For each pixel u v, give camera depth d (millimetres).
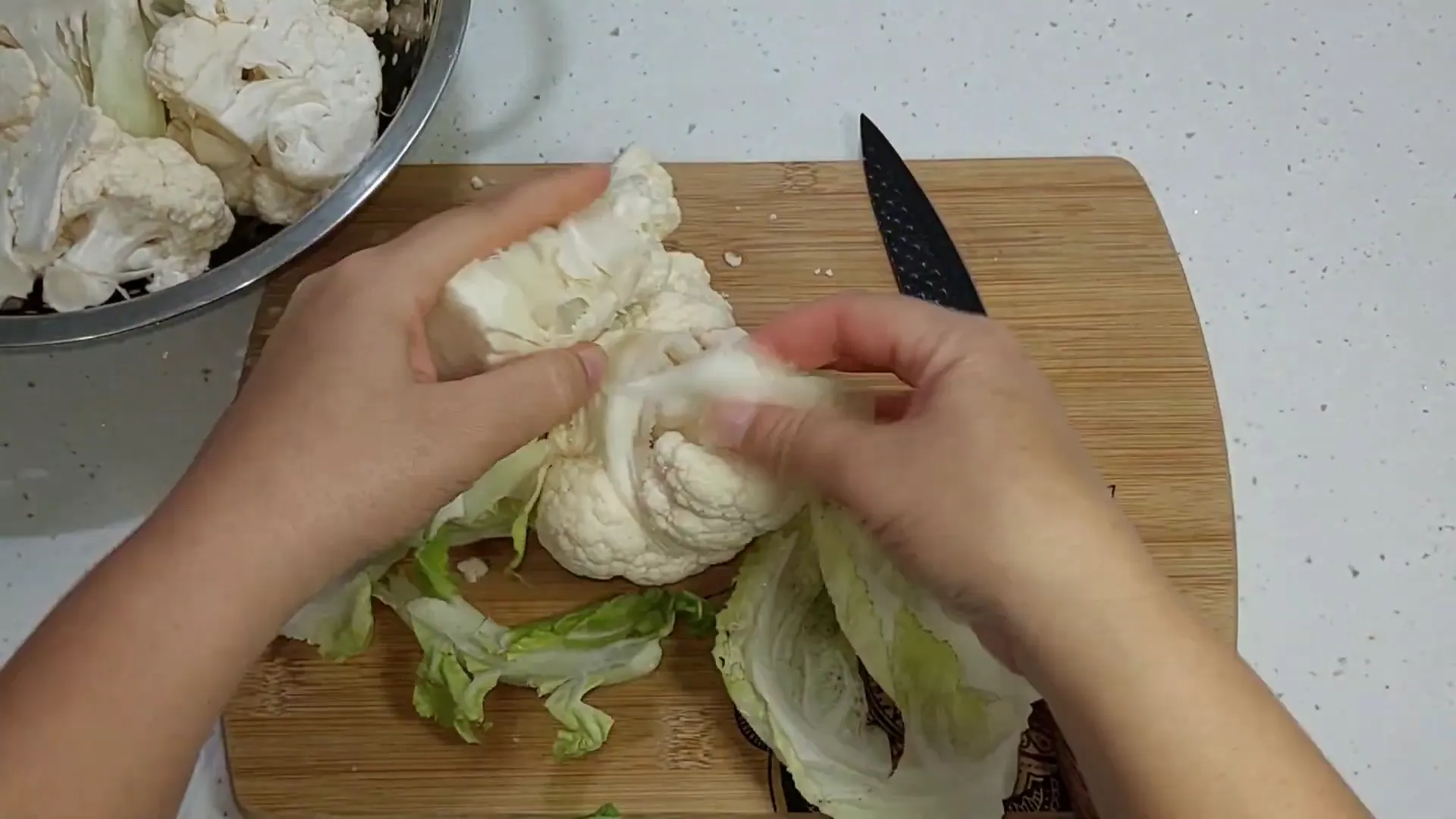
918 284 557
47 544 552
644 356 505
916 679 508
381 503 431
